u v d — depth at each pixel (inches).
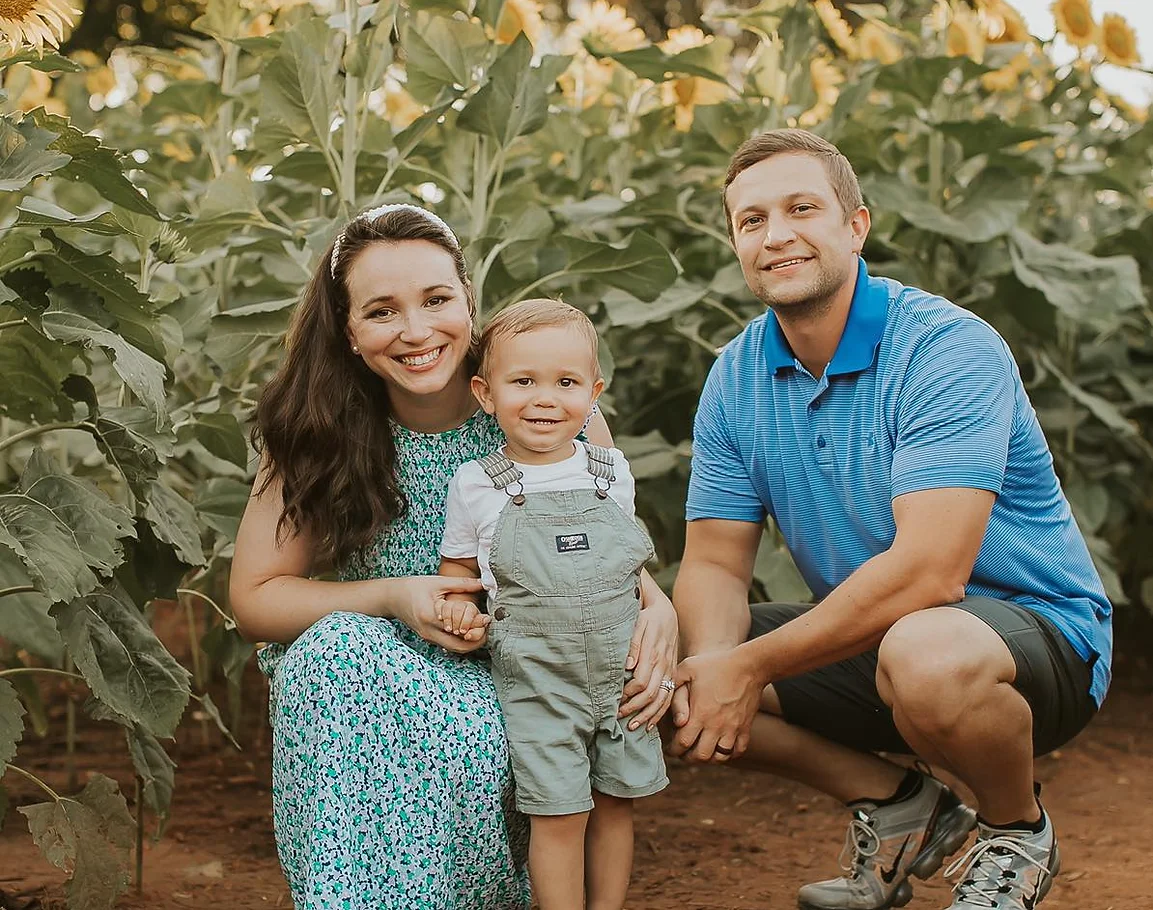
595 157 177.0
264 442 91.3
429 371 87.0
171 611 229.0
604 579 85.0
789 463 98.3
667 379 174.9
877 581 88.4
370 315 86.9
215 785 143.5
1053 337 164.6
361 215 89.4
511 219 149.3
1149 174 195.9
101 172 91.5
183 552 95.4
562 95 171.8
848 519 96.7
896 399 92.4
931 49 179.6
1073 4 175.8
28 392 100.0
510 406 86.7
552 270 142.4
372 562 92.3
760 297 93.9
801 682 99.8
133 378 85.7
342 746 79.7
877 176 156.3
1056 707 91.8
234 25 152.6
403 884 80.5
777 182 92.1
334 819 79.4
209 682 183.0
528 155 177.9
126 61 282.7
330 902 78.7
